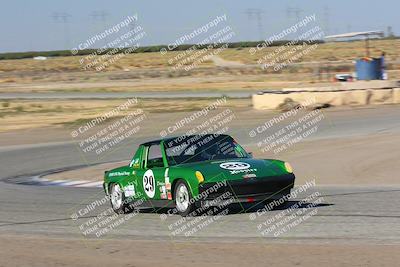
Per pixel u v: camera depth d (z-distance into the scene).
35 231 23.41
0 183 42.97
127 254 17.80
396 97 74.94
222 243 18.52
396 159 39.66
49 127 81.00
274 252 16.72
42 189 37.72
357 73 87.88
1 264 17.58
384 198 26.66
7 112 102.19
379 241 17.47
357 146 46.31
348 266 14.71
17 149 64.44
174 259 16.66
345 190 30.33
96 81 195.38
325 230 19.70
